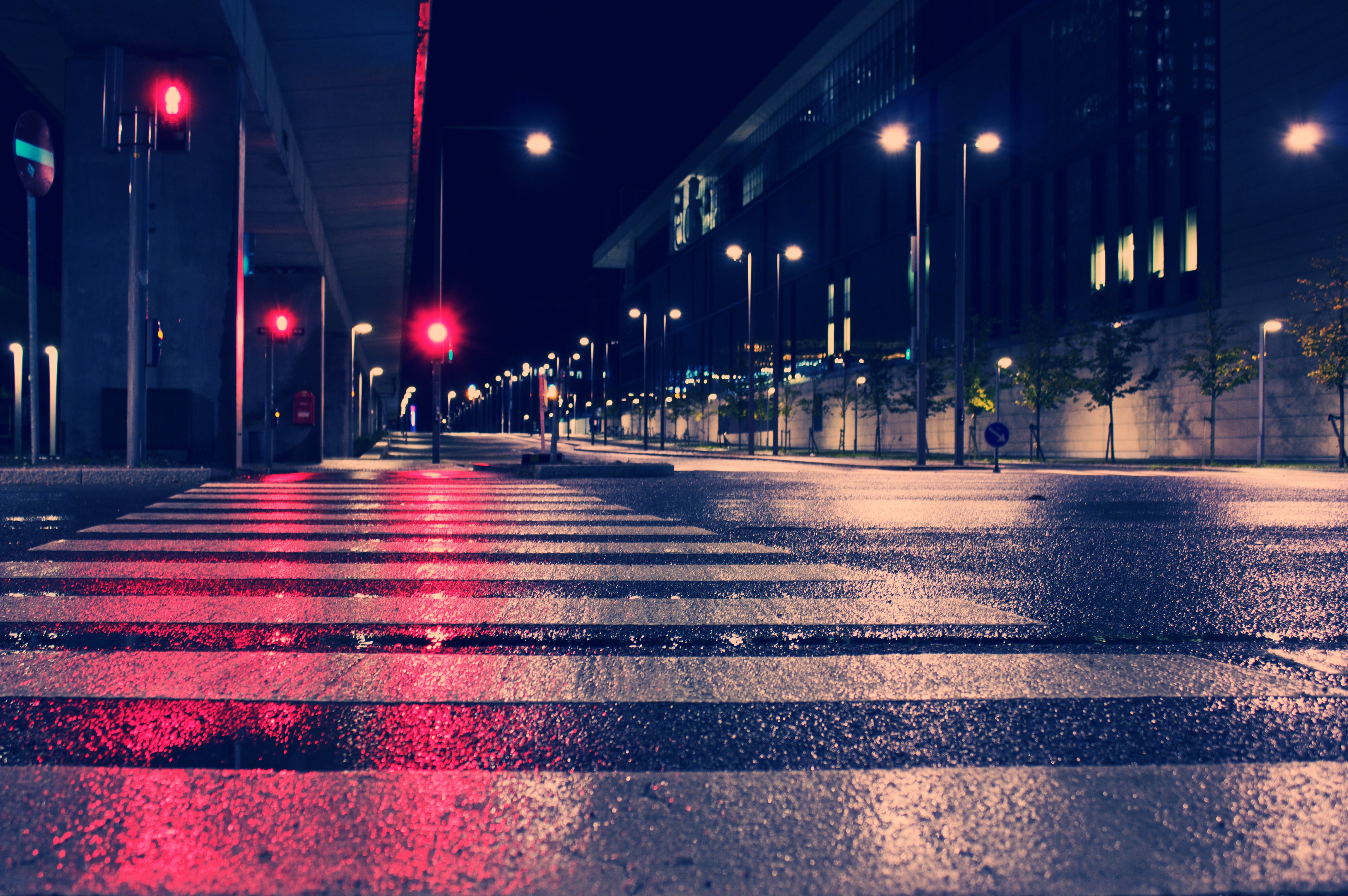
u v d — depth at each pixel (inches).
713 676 146.7
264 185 840.3
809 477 852.0
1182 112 1382.9
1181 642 170.9
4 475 600.7
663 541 328.2
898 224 2112.5
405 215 1121.4
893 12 2167.8
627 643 170.1
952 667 152.6
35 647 163.2
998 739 115.6
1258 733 118.0
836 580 242.4
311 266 1118.4
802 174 2603.3
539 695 135.6
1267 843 84.6
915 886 76.3
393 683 141.2
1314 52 1182.3
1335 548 311.4
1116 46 1502.2
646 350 2667.3
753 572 255.4
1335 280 1079.0
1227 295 1306.6
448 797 96.0
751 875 78.4
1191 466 1165.7
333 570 253.3
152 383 688.4
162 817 90.2
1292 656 160.1
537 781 100.7
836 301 2418.8
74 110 665.0
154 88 641.0
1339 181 1149.7
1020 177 1733.5
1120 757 108.5
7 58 747.4
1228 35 1302.9
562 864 80.4
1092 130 1556.3
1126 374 1385.3
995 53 1804.9
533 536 342.3
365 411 2947.8
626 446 2847.0
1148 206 1446.9
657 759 108.3
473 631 177.9
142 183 642.2
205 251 687.7
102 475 613.3
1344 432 1138.7
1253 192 1267.2
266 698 132.6
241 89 680.4
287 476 800.3
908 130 2070.6
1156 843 84.4
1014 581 240.5
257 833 86.7
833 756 109.2
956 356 1097.4
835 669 150.6
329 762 106.7
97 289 671.1
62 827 87.7
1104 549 311.0
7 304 1342.3
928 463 1296.8
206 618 188.2
